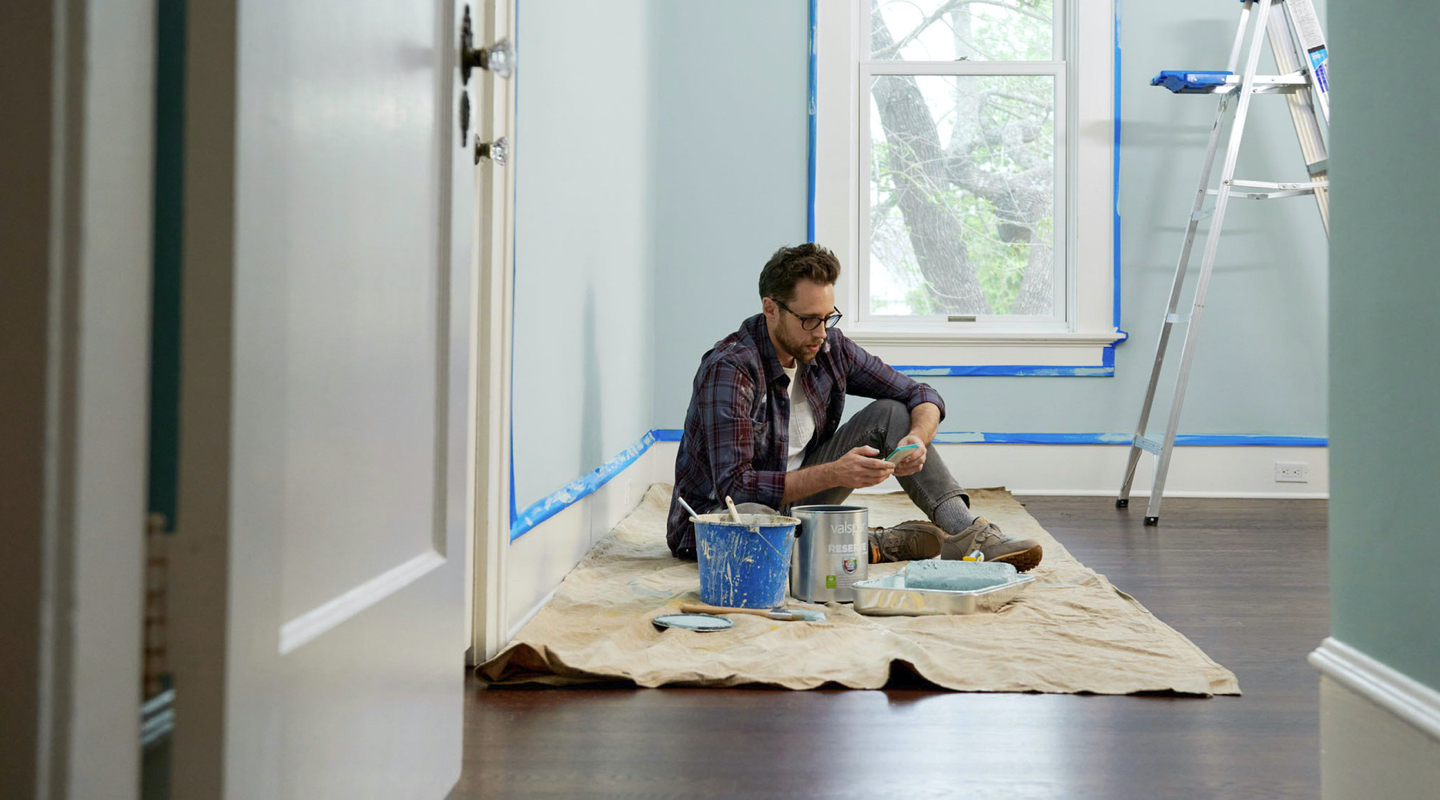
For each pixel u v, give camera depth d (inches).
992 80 165.0
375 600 34.2
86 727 21.8
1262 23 138.8
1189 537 120.0
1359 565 40.0
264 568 26.3
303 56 28.9
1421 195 36.0
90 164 21.6
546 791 44.7
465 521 44.8
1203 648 69.6
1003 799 44.1
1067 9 163.0
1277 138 158.9
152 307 24.3
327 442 30.8
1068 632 70.2
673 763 48.1
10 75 21.2
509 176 65.9
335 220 31.4
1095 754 49.4
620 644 66.1
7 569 21.2
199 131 24.4
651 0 152.8
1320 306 158.7
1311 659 42.7
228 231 24.4
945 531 90.8
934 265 165.6
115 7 22.4
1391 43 38.2
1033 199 165.0
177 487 24.3
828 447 97.0
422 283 40.2
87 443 21.6
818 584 80.0
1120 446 159.6
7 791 21.1
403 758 37.1
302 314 28.9
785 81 161.5
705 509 95.7
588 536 103.3
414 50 39.2
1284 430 159.3
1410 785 35.7
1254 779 46.4
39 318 21.1
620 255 122.8
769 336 90.3
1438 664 34.6
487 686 60.3
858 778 46.4
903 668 61.1
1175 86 145.7
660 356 161.2
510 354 67.2
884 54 165.9
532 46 74.7
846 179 160.4
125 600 23.1
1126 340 159.9
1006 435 159.8
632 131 132.7
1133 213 159.8
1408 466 36.6
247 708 25.3
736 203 161.3
